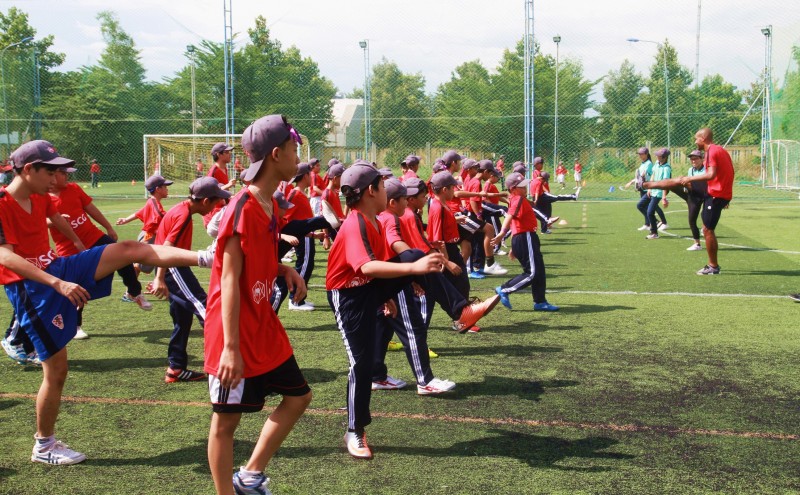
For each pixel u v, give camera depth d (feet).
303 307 28.35
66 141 136.36
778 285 32.35
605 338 23.08
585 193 111.14
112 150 140.05
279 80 142.00
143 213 26.96
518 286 27.04
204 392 17.93
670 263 39.65
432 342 22.97
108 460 13.61
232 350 10.13
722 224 60.08
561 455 13.80
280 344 11.10
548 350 21.71
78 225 24.04
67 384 18.60
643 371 19.40
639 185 34.83
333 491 12.23
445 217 23.90
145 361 20.92
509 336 23.56
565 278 35.19
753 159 117.39
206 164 95.20
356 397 13.80
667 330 24.04
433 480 12.67
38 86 127.24
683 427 15.26
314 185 45.73
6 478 12.82
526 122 81.30
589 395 17.44
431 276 20.29
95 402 17.12
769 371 19.26
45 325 13.05
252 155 10.56
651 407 16.53
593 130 142.10
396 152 136.36
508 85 141.79
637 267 38.40
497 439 14.66
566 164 140.77
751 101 139.13
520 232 26.94
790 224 59.52
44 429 13.42
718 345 22.02
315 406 16.74
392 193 16.98
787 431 15.02
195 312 18.19
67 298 13.03
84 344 22.94
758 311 26.91
